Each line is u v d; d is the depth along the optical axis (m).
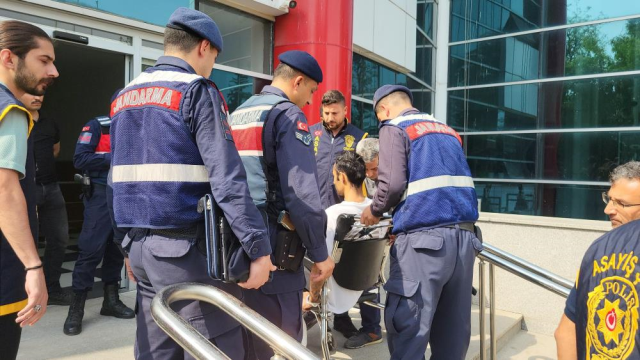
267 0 5.93
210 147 1.51
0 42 1.61
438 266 2.25
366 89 8.68
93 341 2.97
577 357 1.49
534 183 11.16
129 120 1.62
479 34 11.64
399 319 2.27
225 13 5.77
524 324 4.07
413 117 2.48
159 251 1.54
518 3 11.23
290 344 1.23
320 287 2.48
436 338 2.43
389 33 8.80
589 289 1.43
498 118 11.55
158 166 1.54
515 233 4.05
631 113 10.22
